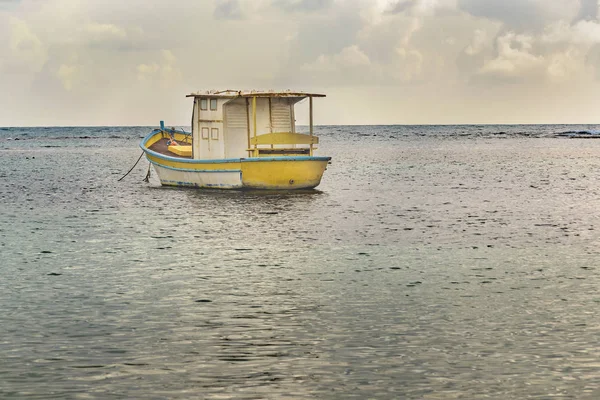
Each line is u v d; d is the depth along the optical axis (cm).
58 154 8794
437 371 1194
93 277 1884
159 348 1309
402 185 4516
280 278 1861
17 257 2161
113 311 1553
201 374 1186
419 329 1414
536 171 5697
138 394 1112
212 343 1334
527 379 1160
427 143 12425
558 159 7281
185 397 1101
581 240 2442
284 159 3631
